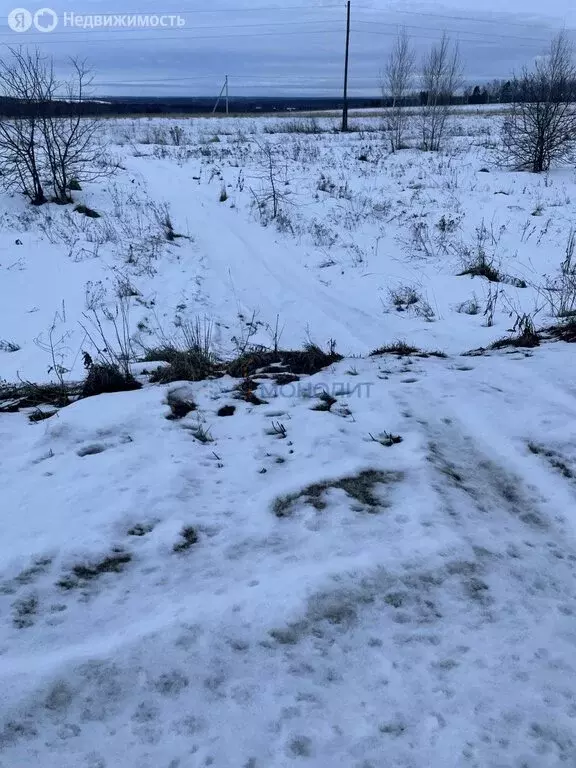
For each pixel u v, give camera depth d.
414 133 27.67
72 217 14.61
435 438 4.50
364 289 11.26
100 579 3.07
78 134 17.47
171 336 8.76
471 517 3.67
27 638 2.68
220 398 5.18
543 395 5.25
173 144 27.16
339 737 2.35
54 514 3.50
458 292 10.81
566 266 11.70
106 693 2.45
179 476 3.92
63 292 10.67
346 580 3.06
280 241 13.90
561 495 3.99
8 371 7.80
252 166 21.02
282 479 3.94
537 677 2.66
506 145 21.06
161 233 13.75
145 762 2.22
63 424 4.50
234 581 3.07
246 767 2.22
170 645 2.66
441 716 2.45
